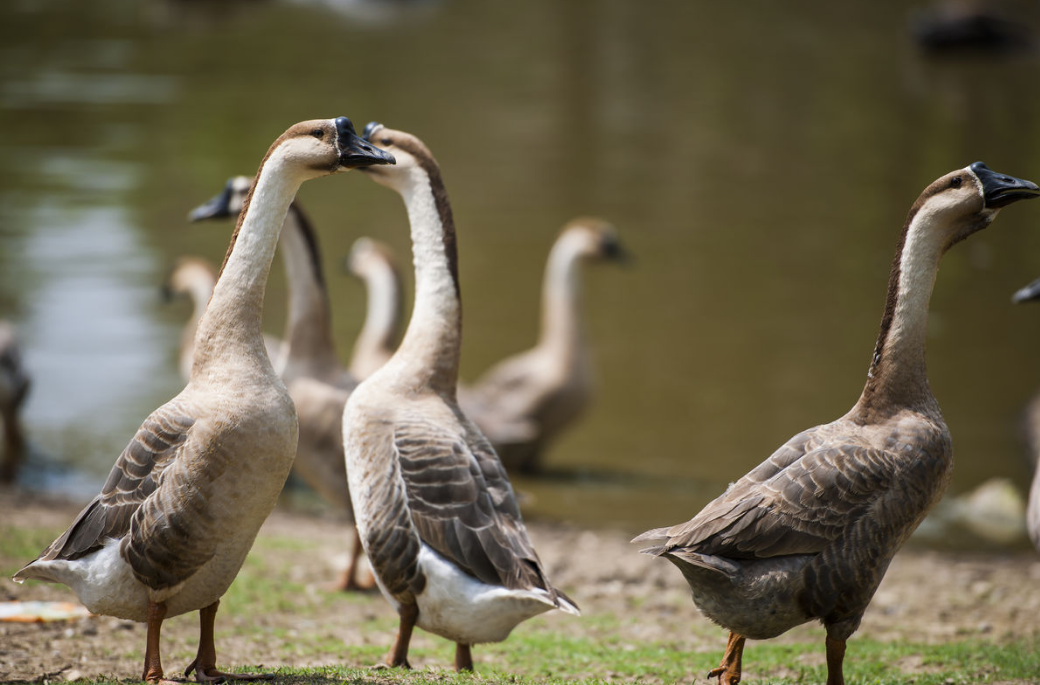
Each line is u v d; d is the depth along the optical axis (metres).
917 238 6.43
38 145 27.38
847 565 6.09
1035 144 30.89
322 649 8.06
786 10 54.72
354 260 14.19
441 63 40.69
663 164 28.83
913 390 6.44
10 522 10.74
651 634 9.18
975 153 29.77
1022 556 12.47
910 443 6.27
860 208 25.58
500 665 7.88
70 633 7.89
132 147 27.50
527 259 22.30
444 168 27.73
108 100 32.16
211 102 32.50
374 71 38.66
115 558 5.73
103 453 14.11
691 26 50.22
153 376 16.25
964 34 44.44
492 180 26.94
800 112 35.03
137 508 5.68
